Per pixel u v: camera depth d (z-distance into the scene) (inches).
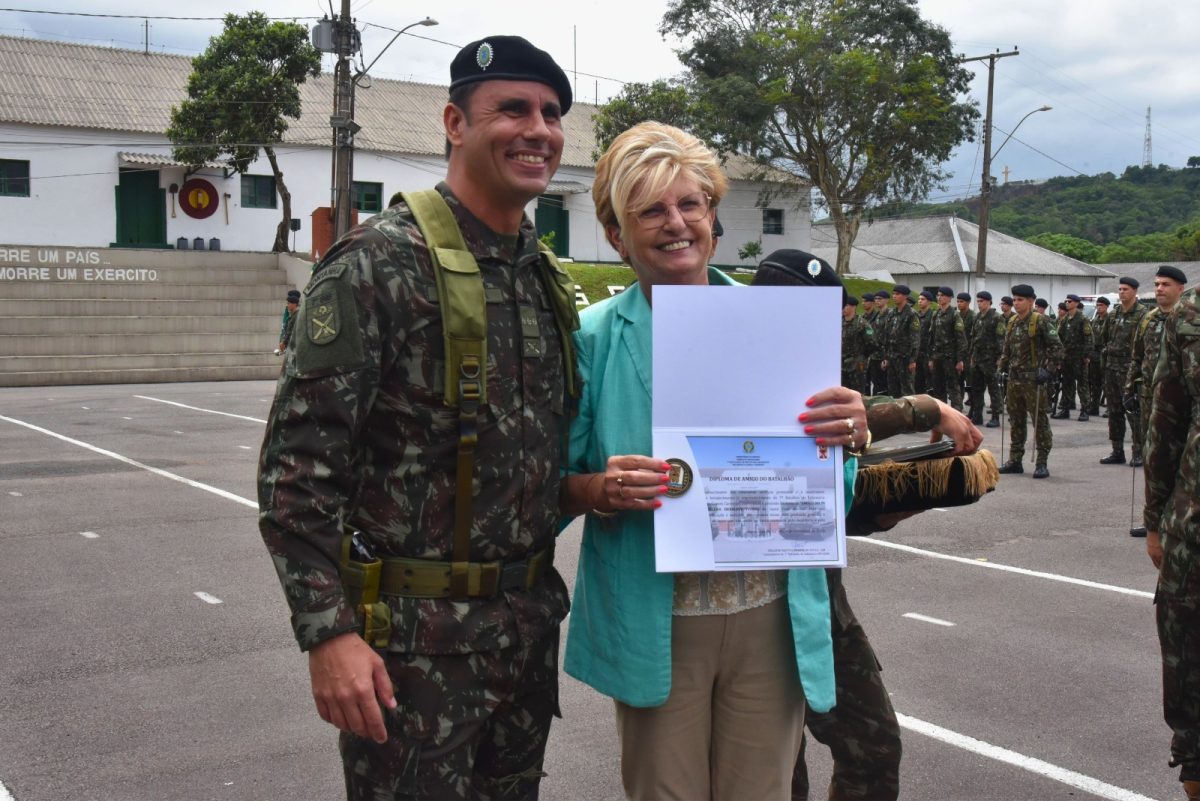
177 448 488.4
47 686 183.8
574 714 176.2
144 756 156.0
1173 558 127.6
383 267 79.2
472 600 83.3
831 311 89.6
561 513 93.4
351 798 84.7
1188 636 127.1
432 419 80.7
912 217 2300.7
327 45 954.1
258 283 1196.5
